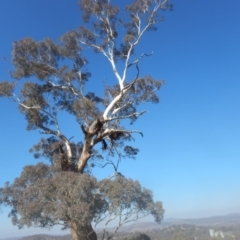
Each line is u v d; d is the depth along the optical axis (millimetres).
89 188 13250
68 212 12742
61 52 20766
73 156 19891
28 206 13219
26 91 20406
